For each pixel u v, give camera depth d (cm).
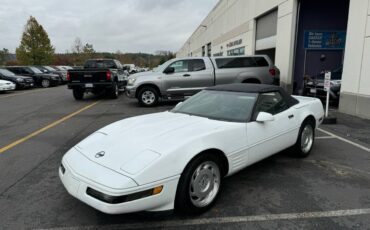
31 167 472
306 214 322
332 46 1297
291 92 1298
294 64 1295
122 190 262
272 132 413
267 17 1628
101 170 283
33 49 3631
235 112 403
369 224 301
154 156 287
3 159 511
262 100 420
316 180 412
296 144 485
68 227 301
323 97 1090
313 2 1280
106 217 318
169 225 303
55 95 1650
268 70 1116
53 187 395
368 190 380
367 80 835
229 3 2538
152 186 275
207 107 434
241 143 364
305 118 488
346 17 1298
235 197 361
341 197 361
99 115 954
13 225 304
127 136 338
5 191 384
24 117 930
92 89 1368
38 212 330
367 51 832
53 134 693
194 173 313
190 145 308
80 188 284
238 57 1117
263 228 296
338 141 616
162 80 1105
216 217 317
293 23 1252
